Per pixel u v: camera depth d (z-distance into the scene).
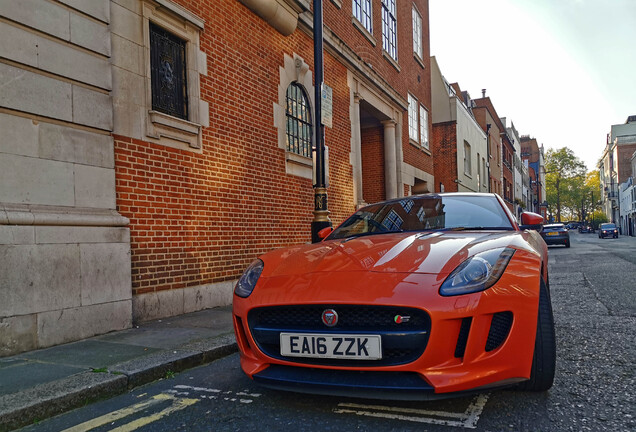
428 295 2.20
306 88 8.84
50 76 4.09
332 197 9.73
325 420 2.32
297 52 8.55
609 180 79.00
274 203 7.57
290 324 2.44
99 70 4.54
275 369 2.46
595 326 4.32
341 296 2.28
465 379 2.12
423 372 2.16
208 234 6.02
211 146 6.16
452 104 22.56
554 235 22.44
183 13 5.66
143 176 5.06
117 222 4.56
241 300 2.61
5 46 3.74
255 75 7.23
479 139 28.98
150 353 3.56
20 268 3.70
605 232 39.56
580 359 3.28
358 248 2.88
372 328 2.26
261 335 2.48
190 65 5.86
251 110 7.08
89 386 2.77
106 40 4.63
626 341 3.73
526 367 2.27
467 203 3.76
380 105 12.58
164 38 5.60
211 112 6.20
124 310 4.57
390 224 3.62
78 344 3.94
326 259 2.73
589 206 98.50
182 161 5.63
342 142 10.30
